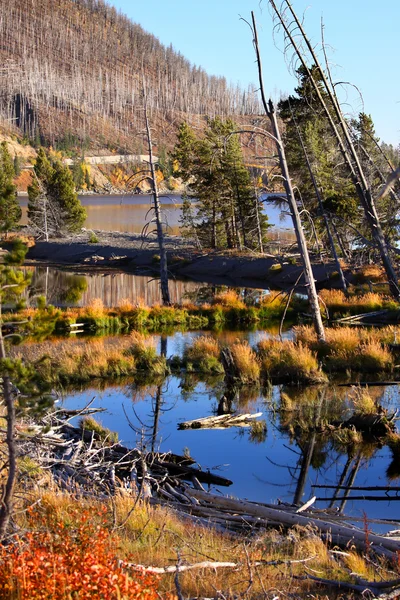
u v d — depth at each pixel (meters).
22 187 162.00
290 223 86.62
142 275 51.38
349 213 34.22
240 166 54.91
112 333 27.45
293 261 47.16
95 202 151.88
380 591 6.04
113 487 9.56
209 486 11.23
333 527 8.02
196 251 57.81
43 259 61.72
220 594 5.30
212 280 48.41
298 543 7.38
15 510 6.05
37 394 5.19
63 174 70.94
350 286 34.97
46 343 23.77
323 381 18.36
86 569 4.41
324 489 11.13
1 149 68.81
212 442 13.66
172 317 30.05
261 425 14.73
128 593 4.36
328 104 15.18
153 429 14.37
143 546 6.70
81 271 53.47
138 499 8.13
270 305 31.69
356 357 19.75
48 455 10.06
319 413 15.48
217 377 19.48
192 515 8.88
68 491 8.82
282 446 13.34
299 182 36.84
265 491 10.99
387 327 23.38
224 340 24.94
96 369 19.56
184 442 13.60
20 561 4.48
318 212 34.84
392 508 10.26
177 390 18.06
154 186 34.03
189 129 62.62
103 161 195.88
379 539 7.64
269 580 6.07
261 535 7.77
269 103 20.06
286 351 19.88
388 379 18.36
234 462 12.41
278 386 18.16
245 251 54.69
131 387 18.38
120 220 101.81
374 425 14.34
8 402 5.13
